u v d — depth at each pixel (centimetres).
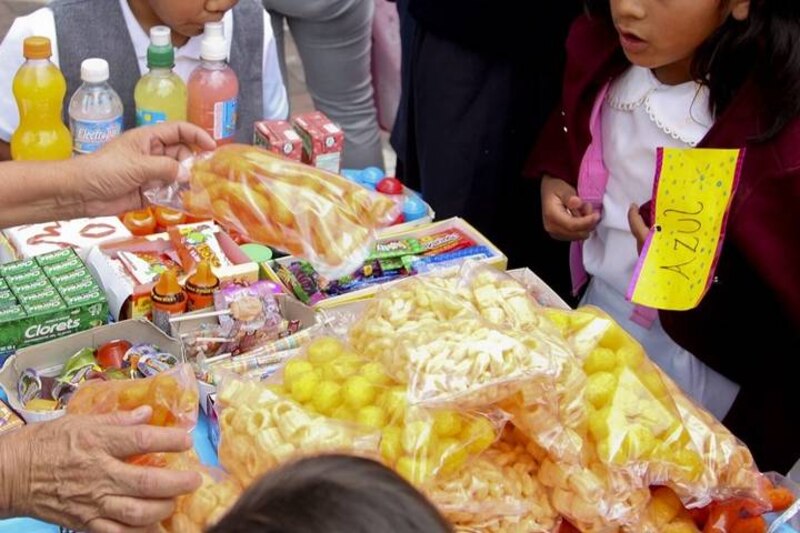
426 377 154
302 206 185
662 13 198
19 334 192
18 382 184
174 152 202
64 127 234
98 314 198
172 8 230
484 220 311
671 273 203
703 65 209
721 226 200
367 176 259
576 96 233
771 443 231
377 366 163
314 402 161
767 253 205
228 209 188
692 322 223
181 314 199
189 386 162
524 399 157
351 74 381
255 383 165
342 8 355
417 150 320
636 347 176
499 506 156
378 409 157
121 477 133
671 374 238
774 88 199
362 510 77
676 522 166
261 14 259
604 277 245
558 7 279
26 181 186
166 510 136
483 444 157
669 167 206
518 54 286
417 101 308
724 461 166
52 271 204
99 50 239
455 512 152
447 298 174
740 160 198
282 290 208
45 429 139
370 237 191
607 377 167
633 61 210
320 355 170
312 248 185
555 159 252
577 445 159
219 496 147
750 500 169
